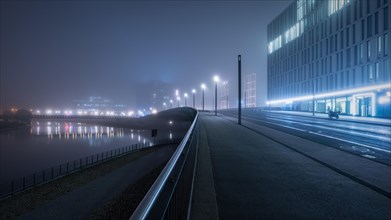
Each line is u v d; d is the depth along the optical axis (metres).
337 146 15.94
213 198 6.34
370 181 8.28
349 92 56.12
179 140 62.47
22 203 22.75
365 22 51.22
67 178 30.78
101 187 26.45
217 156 12.50
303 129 26.48
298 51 80.38
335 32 61.75
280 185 7.93
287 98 87.31
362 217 5.59
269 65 102.06
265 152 13.57
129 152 49.31
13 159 56.91
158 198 2.29
